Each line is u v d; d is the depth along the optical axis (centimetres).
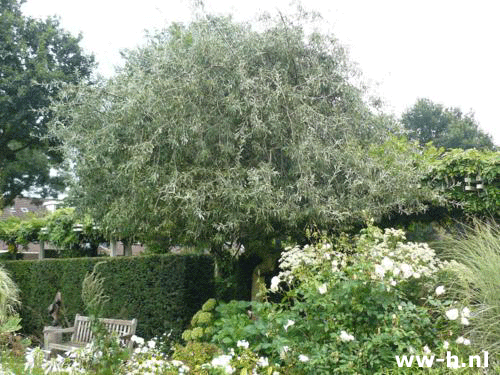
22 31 1798
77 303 900
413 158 678
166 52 634
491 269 446
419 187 645
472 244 522
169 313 757
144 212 625
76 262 907
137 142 610
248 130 621
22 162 2089
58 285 941
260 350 445
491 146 2602
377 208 625
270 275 782
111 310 824
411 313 405
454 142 2605
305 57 684
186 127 590
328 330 408
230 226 577
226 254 779
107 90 659
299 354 403
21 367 447
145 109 597
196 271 776
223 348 470
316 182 639
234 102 601
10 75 1691
